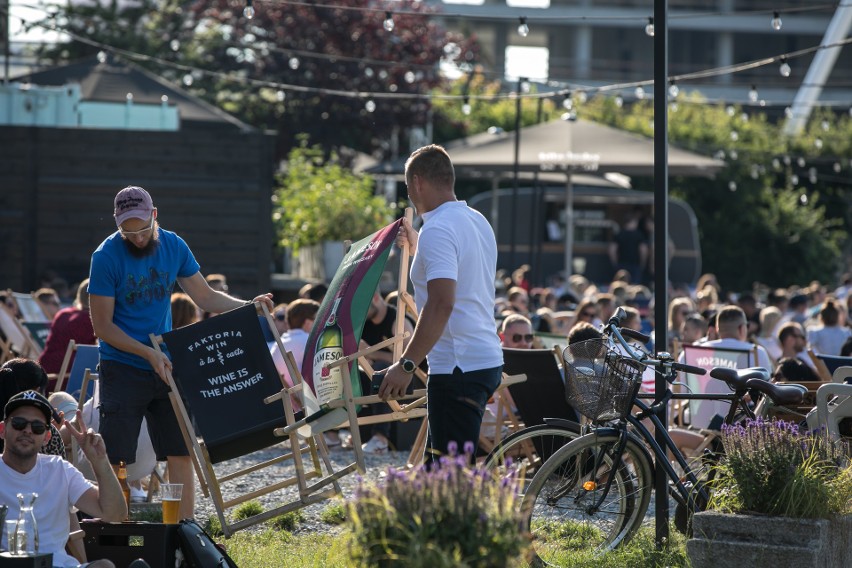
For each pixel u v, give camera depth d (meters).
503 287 35.16
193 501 11.52
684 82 102.25
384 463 17.11
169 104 36.59
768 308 22.09
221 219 32.16
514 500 7.12
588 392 10.75
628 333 11.21
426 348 9.20
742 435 10.10
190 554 9.11
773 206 64.44
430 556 6.56
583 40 109.12
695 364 16.16
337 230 32.47
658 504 11.19
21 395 8.94
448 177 9.70
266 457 17.83
